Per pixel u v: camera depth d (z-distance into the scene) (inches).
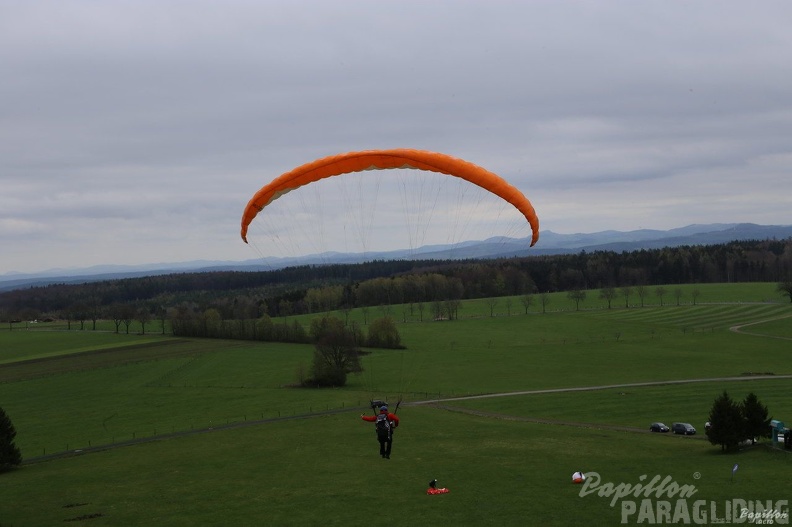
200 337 4931.1
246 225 1169.4
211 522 1205.1
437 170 1040.8
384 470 1576.0
